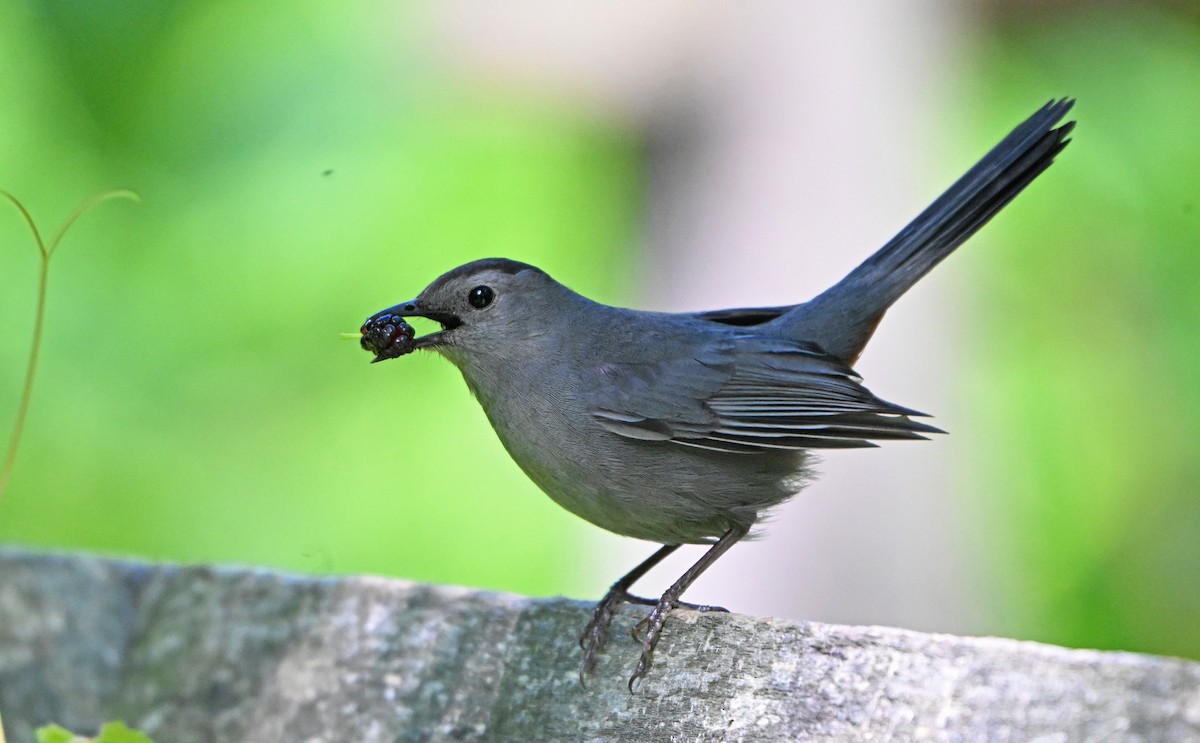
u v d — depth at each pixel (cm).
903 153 1265
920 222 743
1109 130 1347
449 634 647
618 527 724
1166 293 1302
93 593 754
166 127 1344
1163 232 1316
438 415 1329
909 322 1249
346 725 653
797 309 751
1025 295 1309
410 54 1355
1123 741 475
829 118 1266
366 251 1334
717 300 1280
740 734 553
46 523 1254
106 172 1327
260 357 1323
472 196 1352
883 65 1276
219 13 1363
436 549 1289
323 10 1366
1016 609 1226
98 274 1312
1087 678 488
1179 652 1223
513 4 1291
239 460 1303
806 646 552
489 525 1301
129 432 1289
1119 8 1362
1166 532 1248
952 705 509
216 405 1309
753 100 1280
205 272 1329
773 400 702
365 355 1335
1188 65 1355
